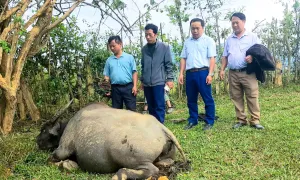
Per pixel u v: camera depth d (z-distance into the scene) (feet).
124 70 22.62
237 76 22.82
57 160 17.20
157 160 15.70
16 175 16.19
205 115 23.90
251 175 15.30
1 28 23.95
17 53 26.50
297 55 44.27
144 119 16.07
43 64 30.07
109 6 29.66
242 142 19.54
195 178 15.03
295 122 23.90
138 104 31.71
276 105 30.94
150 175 14.56
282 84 42.75
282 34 43.01
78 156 16.25
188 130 23.06
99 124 16.11
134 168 14.90
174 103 34.24
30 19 23.58
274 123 23.85
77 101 31.17
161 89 23.06
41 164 17.35
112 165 15.51
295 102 31.58
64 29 29.35
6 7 23.35
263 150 18.21
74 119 17.42
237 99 23.35
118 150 15.03
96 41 31.89
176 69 35.78
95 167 15.81
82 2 27.91
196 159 17.37
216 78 37.91
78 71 30.71
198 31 22.75
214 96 37.55
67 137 17.04
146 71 23.16
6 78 22.72
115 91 22.98
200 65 22.95
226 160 17.15
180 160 17.15
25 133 24.00
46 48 29.55
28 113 28.73
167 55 23.09
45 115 29.50
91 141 15.80
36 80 30.22
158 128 15.89
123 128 15.52
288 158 16.98
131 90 22.95
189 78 23.53
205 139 20.62
